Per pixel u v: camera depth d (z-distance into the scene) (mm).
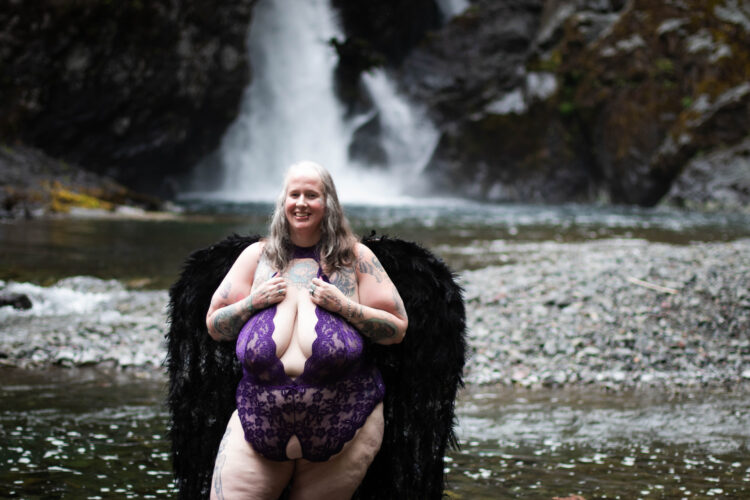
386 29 37125
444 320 2643
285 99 35812
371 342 2598
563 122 31719
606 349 6117
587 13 32219
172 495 3219
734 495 3266
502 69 35031
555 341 6266
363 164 36594
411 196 35156
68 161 23688
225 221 18656
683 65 27953
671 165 27094
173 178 30938
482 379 5488
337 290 2463
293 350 2434
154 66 24469
